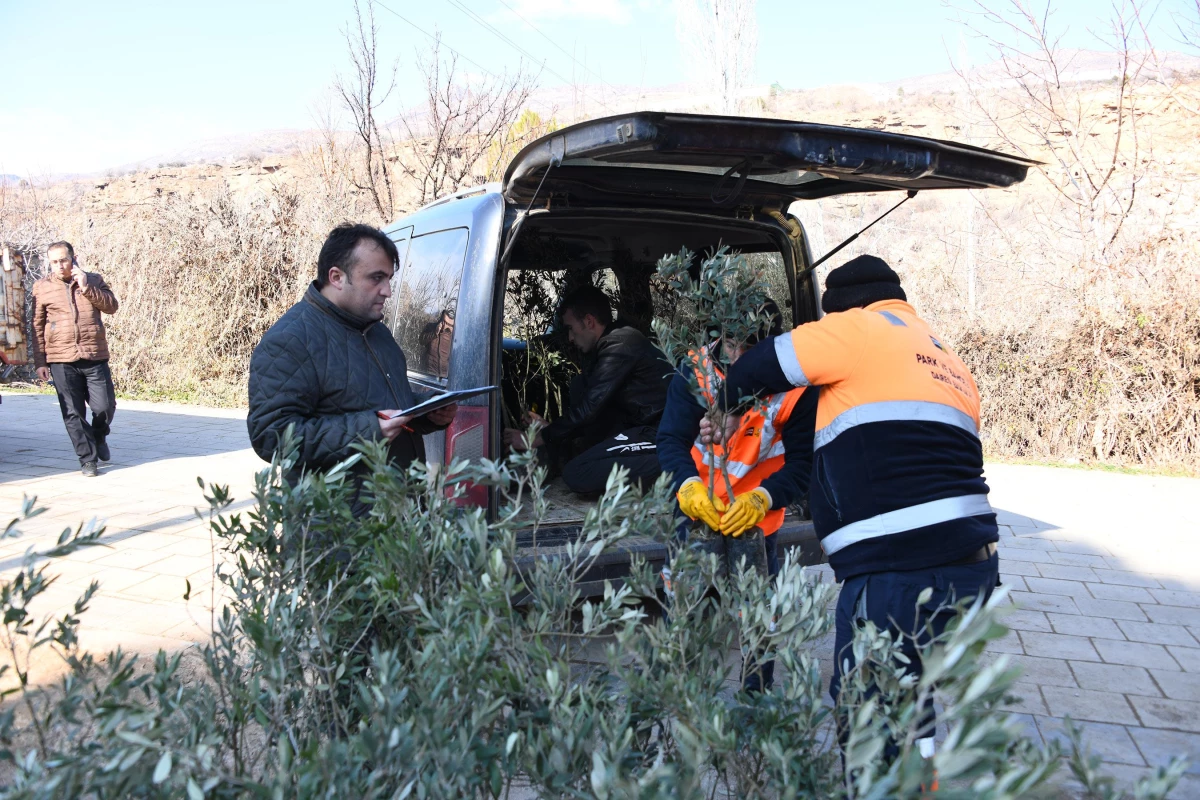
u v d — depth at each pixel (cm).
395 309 523
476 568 186
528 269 505
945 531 234
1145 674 393
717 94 1972
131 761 142
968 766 107
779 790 165
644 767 179
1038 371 911
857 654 183
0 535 184
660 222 420
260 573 209
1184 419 863
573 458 473
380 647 216
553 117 1881
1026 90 1176
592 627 194
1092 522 657
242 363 1277
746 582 212
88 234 1330
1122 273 890
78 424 740
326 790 139
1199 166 1067
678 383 307
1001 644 427
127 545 543
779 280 457
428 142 1758
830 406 251
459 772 150
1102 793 139
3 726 179
